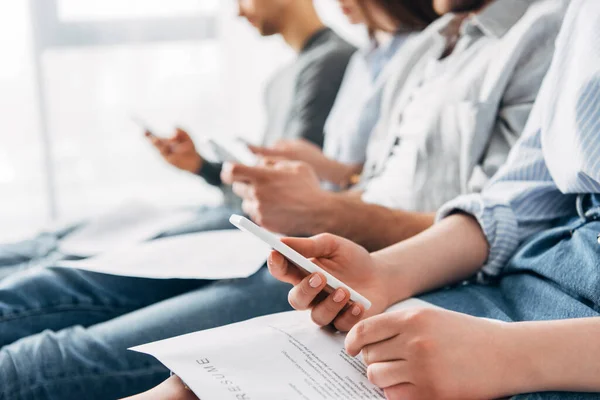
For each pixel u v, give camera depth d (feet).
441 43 3.92
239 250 3.02
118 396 2.39
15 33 7.64
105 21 7.80
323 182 5.15
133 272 2.84
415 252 2.51
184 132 4.96
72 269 3.05
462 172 3.29
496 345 1.71
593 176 2.23
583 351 1.72
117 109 7.98
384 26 5.28
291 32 6.57
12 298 2.94
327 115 6.04
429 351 1.68
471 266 2.64
